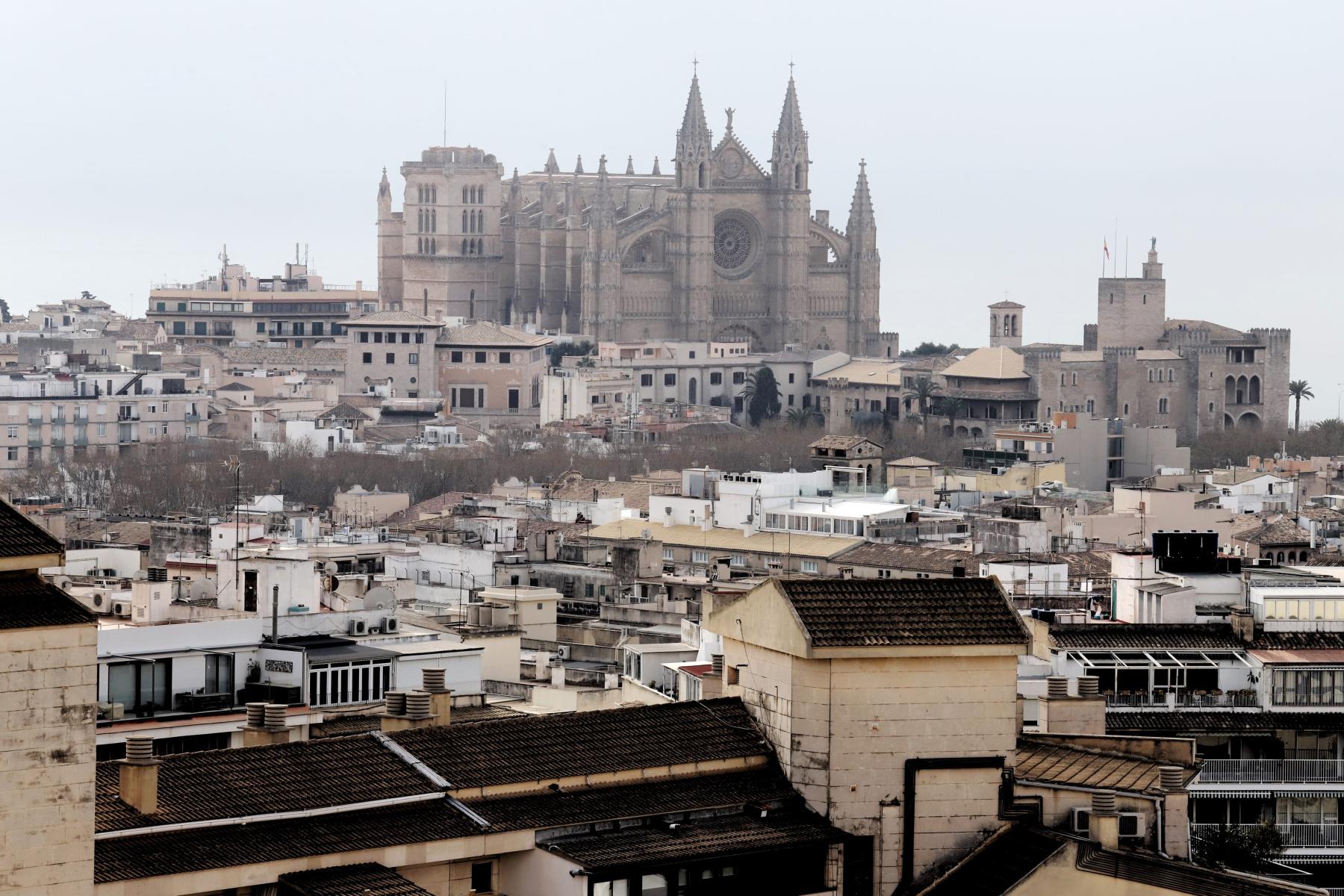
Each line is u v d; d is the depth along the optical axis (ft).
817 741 463.01
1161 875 437.58
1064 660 622.95
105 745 557.33
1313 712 617.21
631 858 429.79
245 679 622.95
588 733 469.16
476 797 440.86
